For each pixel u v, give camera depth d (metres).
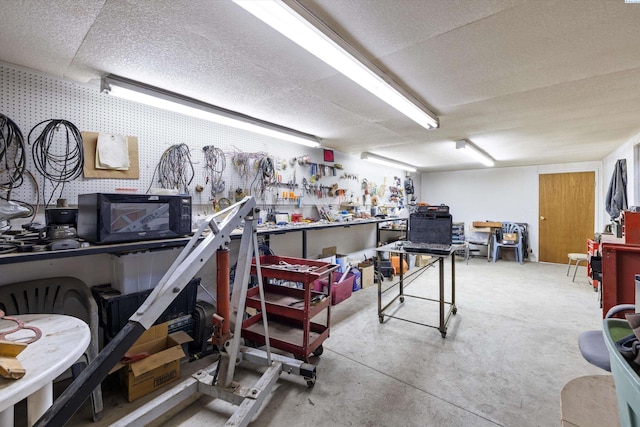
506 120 3.03
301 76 2.01
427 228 3.26
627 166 4.02
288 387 1.96
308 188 4.09
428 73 1.97
